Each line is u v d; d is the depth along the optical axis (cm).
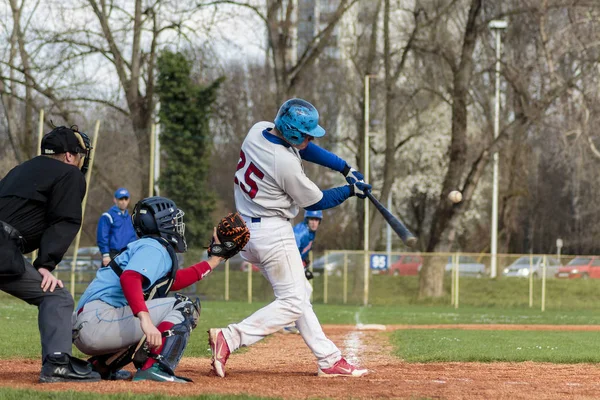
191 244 9150
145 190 8712
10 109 9475
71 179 1709
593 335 4122
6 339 2917
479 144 12162
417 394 1648
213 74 9738
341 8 9481
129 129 9675
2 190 1702
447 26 9662
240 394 1548
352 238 14612
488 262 9838
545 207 15600
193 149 9262
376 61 10450
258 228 1956
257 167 1923
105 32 9462
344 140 12175
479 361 2548
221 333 1938
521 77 9100
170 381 1755
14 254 1650
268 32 9719
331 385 1805
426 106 10962
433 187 14162
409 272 9594
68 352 1698
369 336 3866
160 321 1772
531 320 6209
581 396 1675
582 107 9081
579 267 8900
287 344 3331
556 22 9312
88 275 7769
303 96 11312
